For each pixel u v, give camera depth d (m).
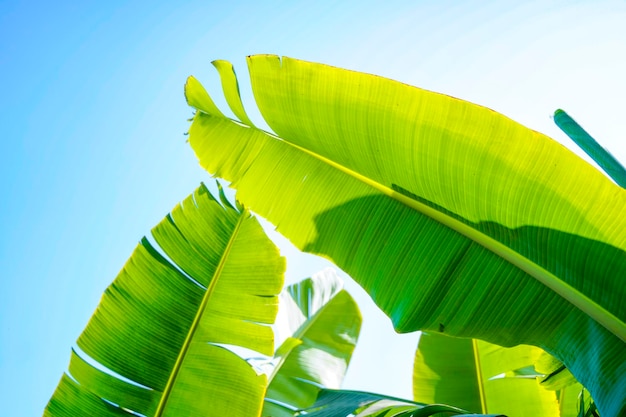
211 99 1.80
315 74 1.54
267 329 1.89
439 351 2.34
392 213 1.66
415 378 2.30
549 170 1.40
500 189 1.45
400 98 1.48
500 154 1.43
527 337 1.53
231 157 1.81
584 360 1.47
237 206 2.02
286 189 1.76
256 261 1.97
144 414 1.81
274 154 1.77
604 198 1.37
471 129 1.44
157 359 1.87
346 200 1.70
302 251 1.73
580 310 1.49
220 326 1.90
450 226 1.60
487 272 1.56
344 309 2.67
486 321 1.55
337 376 2.46
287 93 1.59
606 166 1.76
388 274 1.64
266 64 1.58
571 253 1.44
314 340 2.56
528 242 1.49
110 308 1.91
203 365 1.86
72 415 1.81
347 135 1.57
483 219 1.52
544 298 1.52
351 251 1.69
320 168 1.73
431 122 1.47
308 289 2.84
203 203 2.03
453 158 1.47
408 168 1.54
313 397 2.32
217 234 2.00
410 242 1.63
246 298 1.93
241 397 1.81
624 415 1.35
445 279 1.59
